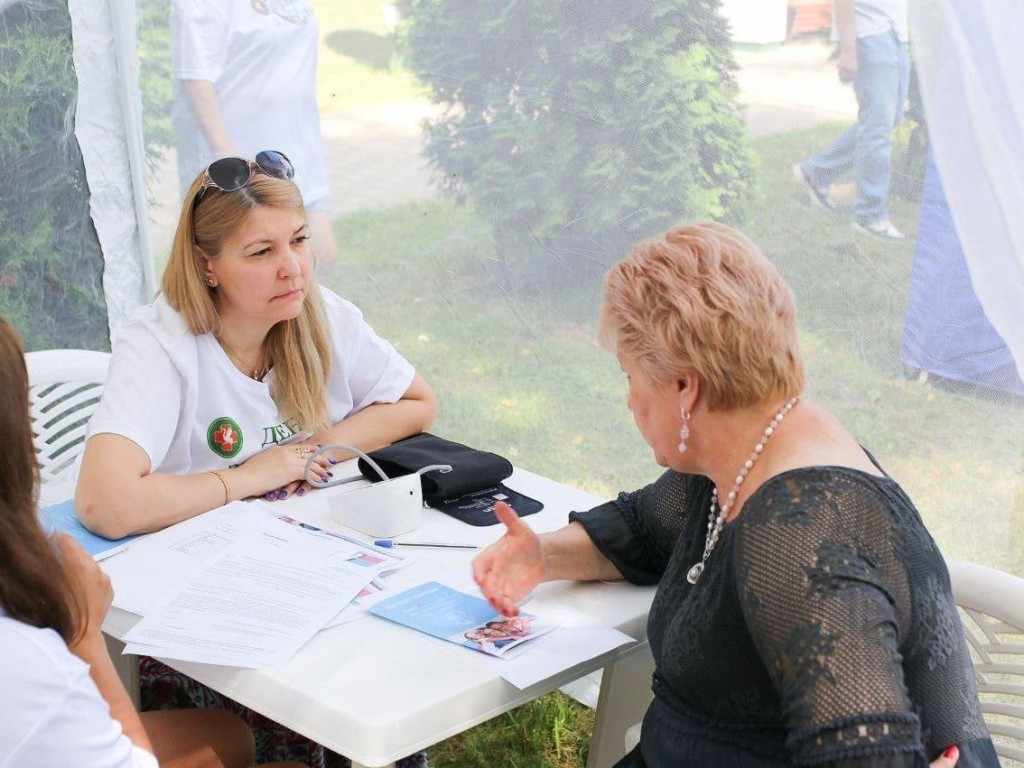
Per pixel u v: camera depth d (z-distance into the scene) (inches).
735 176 98.0
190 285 85.0
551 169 108.9
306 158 124.7
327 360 93.4
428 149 116.6
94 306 134.7
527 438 118.0
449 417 123.3
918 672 51.6
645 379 57.6
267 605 67.1
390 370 99.3
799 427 55.8
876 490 51.8
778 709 54.5
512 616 67.1
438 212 117.8
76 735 46.2
